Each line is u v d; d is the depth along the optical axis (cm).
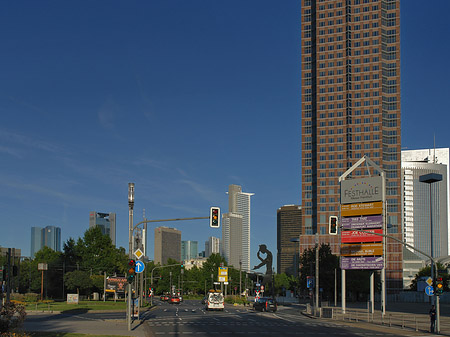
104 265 11706
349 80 18650
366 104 18400
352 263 6525
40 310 6369
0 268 3922
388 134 18462
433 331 4006
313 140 19238
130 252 4178
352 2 19012
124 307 7406
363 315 6338
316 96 18975
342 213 6700
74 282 11169
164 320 4916
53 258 12294
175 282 19275
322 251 13300
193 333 3444
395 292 17100
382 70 18625
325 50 19025
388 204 17862
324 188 18288
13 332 2356
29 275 11912
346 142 18350
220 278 12394
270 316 6038
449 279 14062
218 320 5016
